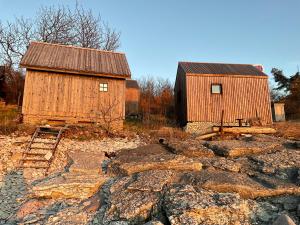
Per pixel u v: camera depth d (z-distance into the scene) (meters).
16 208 5.85
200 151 7.89
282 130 12.81
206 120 16.05
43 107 12.59
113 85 13.80
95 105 13.38
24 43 22.58
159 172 5.96
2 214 5.54
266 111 16.58
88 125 12.47
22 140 10.06
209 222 4.11
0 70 21.53
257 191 4.98
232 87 16.62
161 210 4.63
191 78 16.42
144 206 4.72
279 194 4.97
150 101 28.33
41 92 12.68
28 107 12.38
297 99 25.67
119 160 7.32
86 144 10.62
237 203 4.44
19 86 22.67
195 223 4.02
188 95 16.19
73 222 4.64
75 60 14.12
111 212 4.85
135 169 6.47
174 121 19.06
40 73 12.80
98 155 8.71
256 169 6.36
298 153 7.27
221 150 8.02
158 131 12.92
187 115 15.95
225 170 6.41
